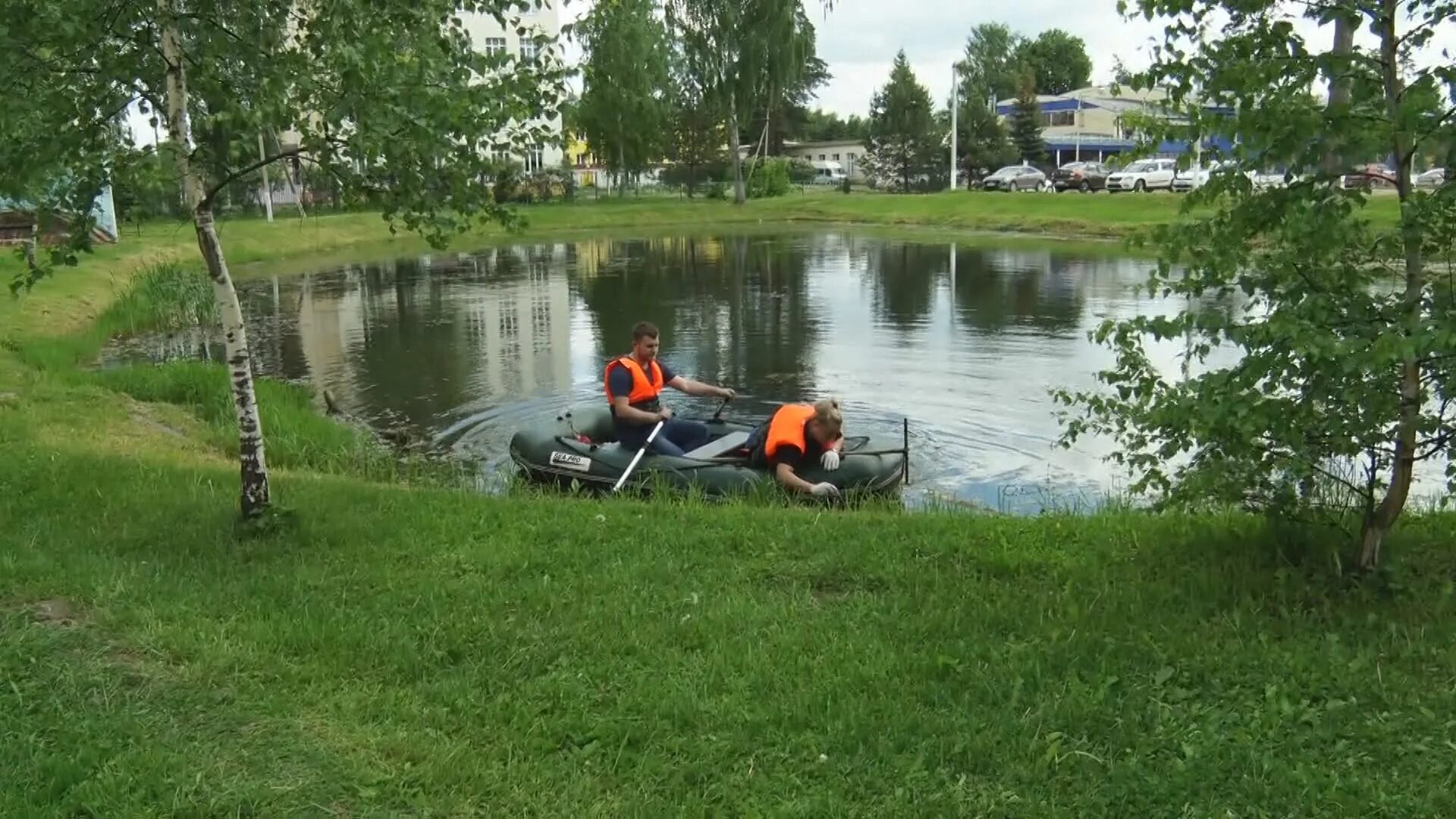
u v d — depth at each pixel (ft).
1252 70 13.98
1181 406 14.65
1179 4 14.32
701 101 172.14
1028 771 11.10
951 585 16.39
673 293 73.87
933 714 12.26
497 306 69.05
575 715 12.50
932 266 88.99
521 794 10.92
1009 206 136.15
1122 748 11.54
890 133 208.23
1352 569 15.44
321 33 17.80
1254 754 11.19
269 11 17.89
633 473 27.25
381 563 17.63
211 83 17.88
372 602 15.92
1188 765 11.06
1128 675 13.07
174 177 17.49
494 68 18.48
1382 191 21.21
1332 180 14.19
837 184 238.89
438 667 13.85
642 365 30.19
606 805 10.77
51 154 17.16
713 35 144.56
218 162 18.57
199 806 10.52
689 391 31.99
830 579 16.96
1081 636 13.99
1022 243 110.22
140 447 27.66
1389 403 14.15
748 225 146.92
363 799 10.78
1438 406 14.89
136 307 60.23
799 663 13.67
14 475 22.25
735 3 142.31
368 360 49.93
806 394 41.01
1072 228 119.34
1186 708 12.25
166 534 18.80
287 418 33.94
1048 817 10.43
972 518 20.45
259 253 106.63
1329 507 17.12
